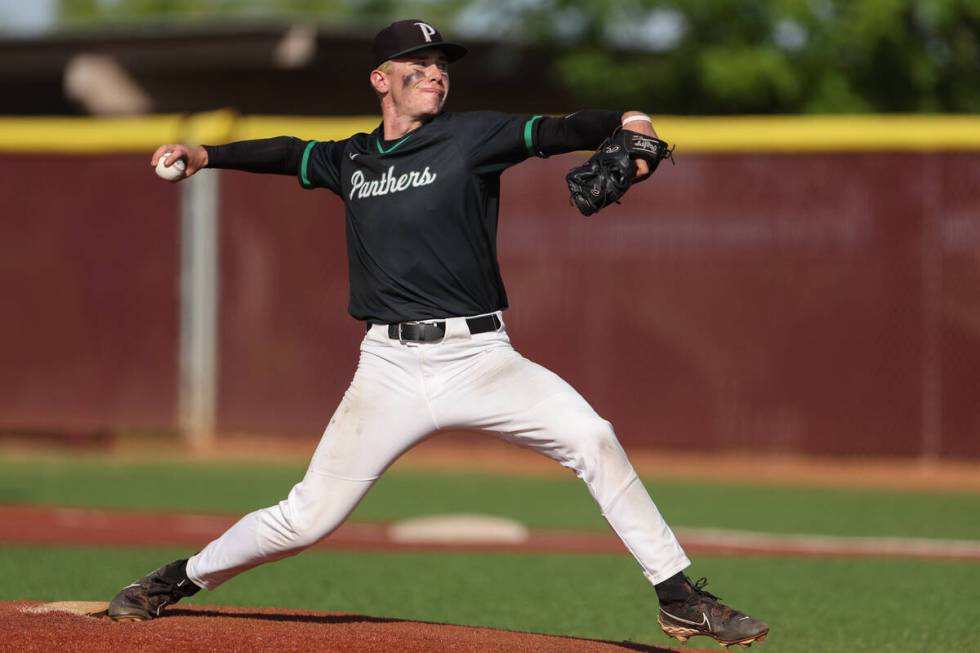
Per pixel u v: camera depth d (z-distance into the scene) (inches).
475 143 644.7
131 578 1039.0
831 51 2849.4
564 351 1982.0
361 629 693.3
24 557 1142.3
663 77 2928.2
